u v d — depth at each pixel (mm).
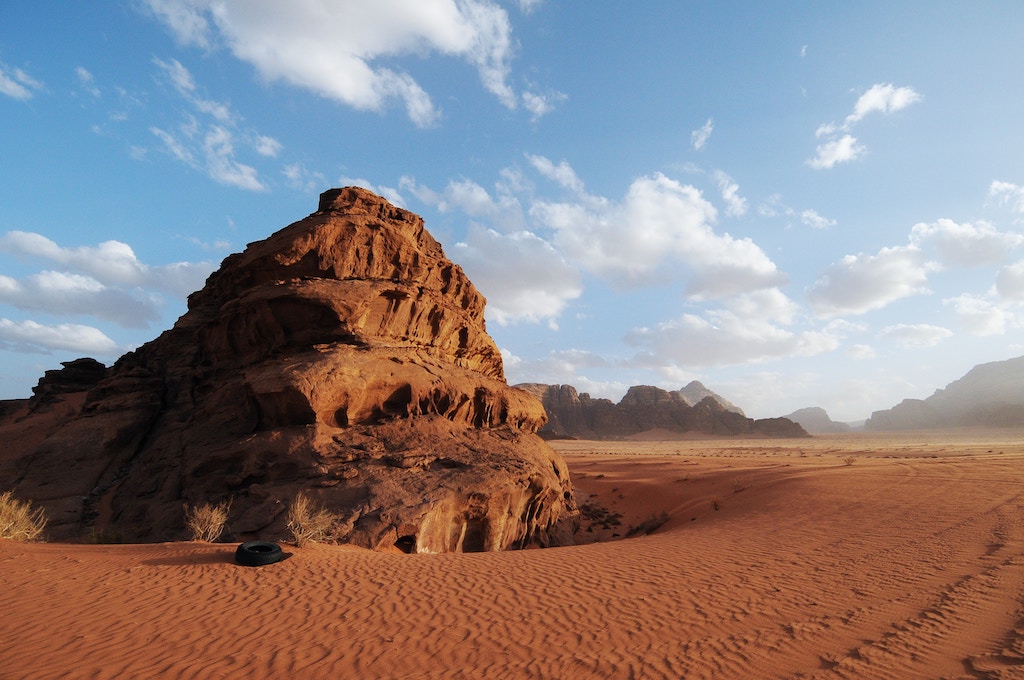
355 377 23688
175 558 12531
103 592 9898
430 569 12711
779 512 24844
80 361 40781
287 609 9406
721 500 33969
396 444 23234
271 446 21500
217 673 6902
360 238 27469
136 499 24078
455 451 24469
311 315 25812
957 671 7090
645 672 7273
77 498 24328
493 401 32062
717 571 13227
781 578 12398
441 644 8180
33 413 36875
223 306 28578
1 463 25359
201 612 9109
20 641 7652
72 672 6746
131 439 27750
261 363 25422
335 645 7980
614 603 10383
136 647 7621
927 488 26312
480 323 38719
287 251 25672
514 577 12242
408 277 29562
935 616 9227
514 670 7320
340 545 15984
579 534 33594
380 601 10031
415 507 18859
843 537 17531
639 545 18328
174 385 30172
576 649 8094
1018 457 43000
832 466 45188
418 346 29938
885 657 7609
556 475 29906
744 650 8023
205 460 22625
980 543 14891
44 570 11078
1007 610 9359
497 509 22125
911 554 14250
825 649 8000
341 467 20641
